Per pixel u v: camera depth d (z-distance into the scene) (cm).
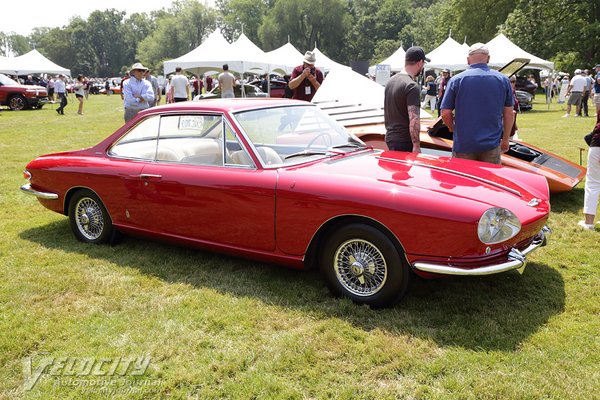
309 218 350
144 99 956
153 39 10538
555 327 323
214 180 390
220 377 281
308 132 433
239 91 2097
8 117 1969
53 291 391
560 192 618
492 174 386
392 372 280
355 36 9506
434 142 594
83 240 498
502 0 4378
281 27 8669
